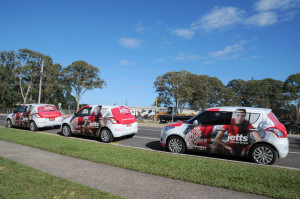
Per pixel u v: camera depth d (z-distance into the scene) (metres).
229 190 4.04
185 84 44.22
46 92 50.16
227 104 49.84
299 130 15.25
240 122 6.49
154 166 5.40
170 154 6.95
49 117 13.30
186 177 4.61
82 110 10.48
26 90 53.09
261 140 6.12
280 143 5.95
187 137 7.18
